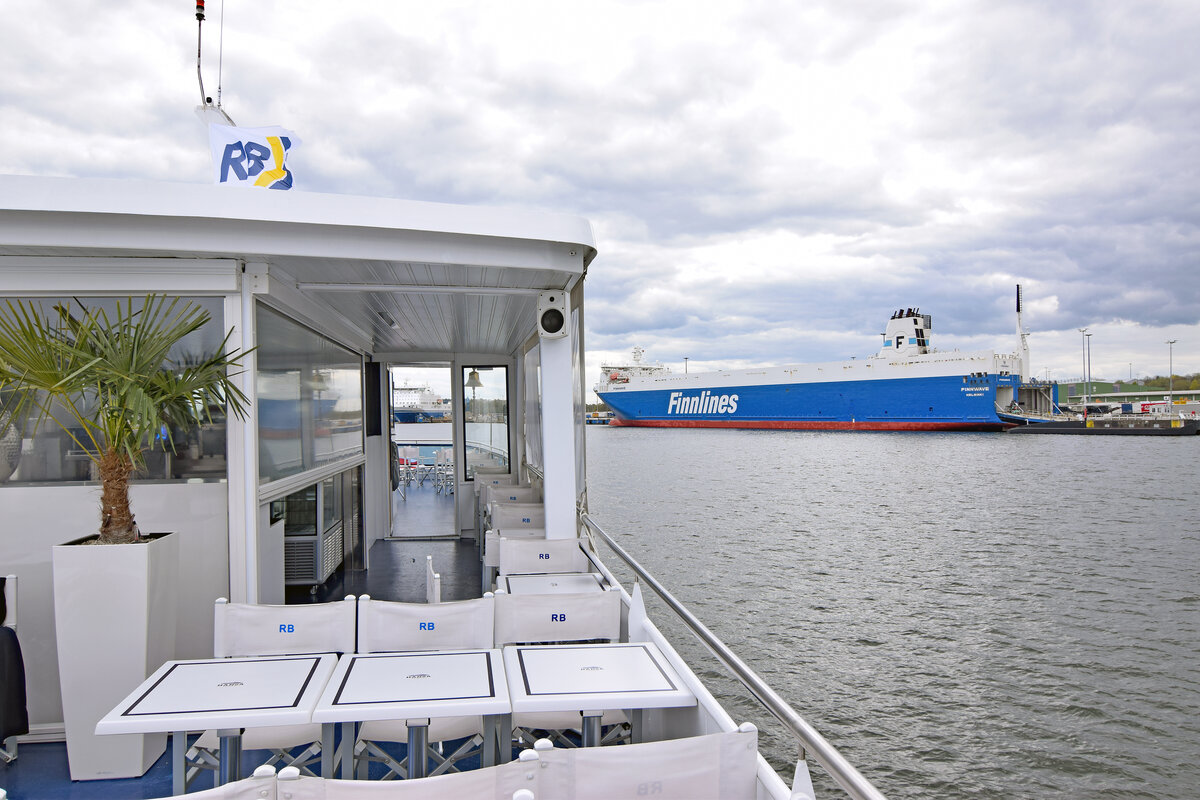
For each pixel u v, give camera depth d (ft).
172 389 8.29
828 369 219.61
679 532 77.77
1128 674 38.78
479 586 17.66
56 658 9.14
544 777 4.08
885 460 149.89
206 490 9.64
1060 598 52.75
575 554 12.13
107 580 7.78
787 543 71.72
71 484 9.27
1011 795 27.86
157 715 5.43
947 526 81.10
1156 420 214.28
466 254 10.40
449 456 40.47
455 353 25.11
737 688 36.91
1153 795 27.89
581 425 13.50
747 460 153.89
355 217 9.48
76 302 9.36
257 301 10.12
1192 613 49.11
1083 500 97.76
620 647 7.28
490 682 6.20
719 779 4.46
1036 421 206.69
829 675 38.47
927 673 38.75
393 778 7.77
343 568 19.81
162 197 8.79
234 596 9.63
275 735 6.91
